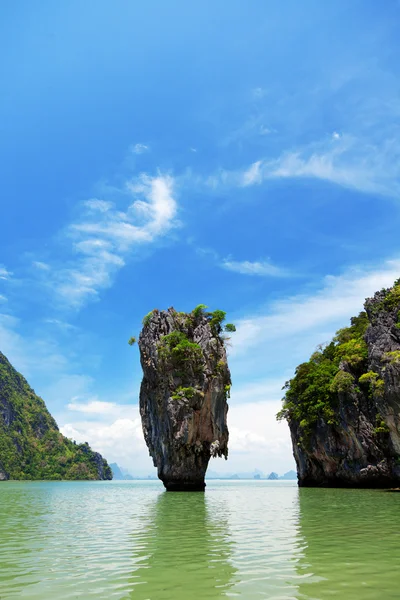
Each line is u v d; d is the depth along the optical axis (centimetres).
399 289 4550
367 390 5122
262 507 2644
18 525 1864
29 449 19575
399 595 741
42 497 4347
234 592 776
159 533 1548
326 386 5641
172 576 901
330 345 6944
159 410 4941
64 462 19362
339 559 1035
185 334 5159
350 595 743
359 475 5075
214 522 1864
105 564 1031
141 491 5956
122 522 1936
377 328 4538
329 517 1991
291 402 6644
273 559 1046
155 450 5184
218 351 5084
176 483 4928
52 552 1202
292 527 1652
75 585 848
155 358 5012
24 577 918
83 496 4497
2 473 16900
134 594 779
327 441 5606
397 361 3631
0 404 19712
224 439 5000
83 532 1609
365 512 2211
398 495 3631
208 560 1050
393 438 3878
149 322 5300
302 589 785
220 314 5225
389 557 1054
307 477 6431
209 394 4891
